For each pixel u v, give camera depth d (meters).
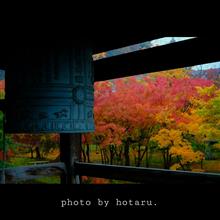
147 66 3.31
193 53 2.88
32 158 14.95
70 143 4.67
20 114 2.46
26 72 2.45
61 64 2.46
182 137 11.32
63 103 2.46
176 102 11.07
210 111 10.46
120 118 11.26
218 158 12.66
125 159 14.18
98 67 3.83
